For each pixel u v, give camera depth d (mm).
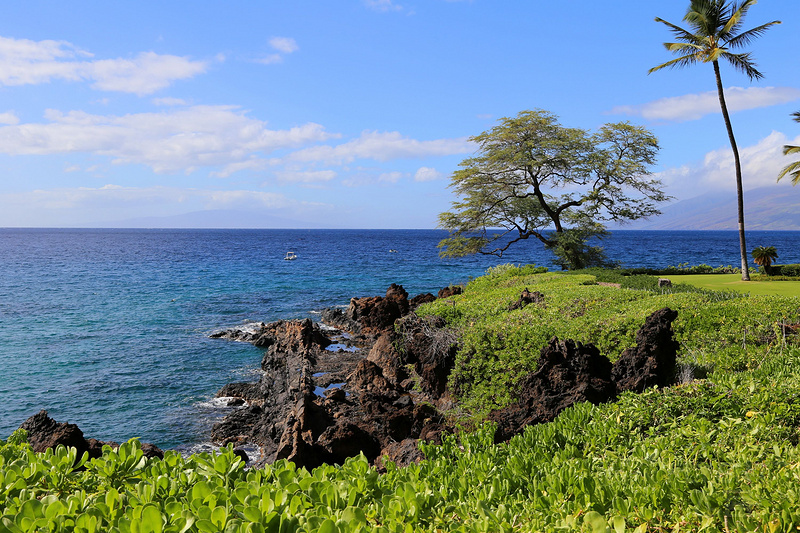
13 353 26391
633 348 10805
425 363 17953
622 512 4043
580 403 8586
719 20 27594
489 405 13742
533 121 37625
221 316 37125
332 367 23875
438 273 67875
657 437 6559
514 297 22125
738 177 29484
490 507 4422
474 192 40000
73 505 3391
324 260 90062
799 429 6414
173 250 121000
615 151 39656
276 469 4453
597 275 27672
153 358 25953
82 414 18828
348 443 14188
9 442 5000
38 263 80625
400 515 3734
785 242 173125
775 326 13242
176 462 4438
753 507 4016
